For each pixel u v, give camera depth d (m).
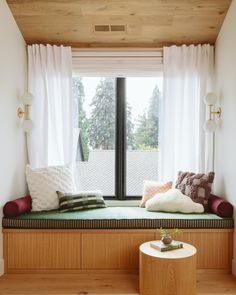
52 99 3.90
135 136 4.13
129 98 4.12
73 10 3.52
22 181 3.82
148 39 3.87
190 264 2.68
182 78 3.89
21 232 3.23
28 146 3.90
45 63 3.90
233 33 3.35
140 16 3.57
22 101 3.79
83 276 3.20
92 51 3.96
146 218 3.24
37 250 3.23
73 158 4.00
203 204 3.53
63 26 3.72
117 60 3.96
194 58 3.89
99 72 3.98
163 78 3.90
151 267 2.69
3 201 3.29
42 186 3.59
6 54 3.37
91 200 3.67
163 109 3.92
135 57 3.96
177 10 3.50
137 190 4.13
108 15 3.57
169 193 3.57
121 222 3.22
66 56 3.90
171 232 3.04
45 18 3.61
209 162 3.94
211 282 3.05
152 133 4.13
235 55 3.29
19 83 3.73
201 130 3.88
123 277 3.18
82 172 4.14
